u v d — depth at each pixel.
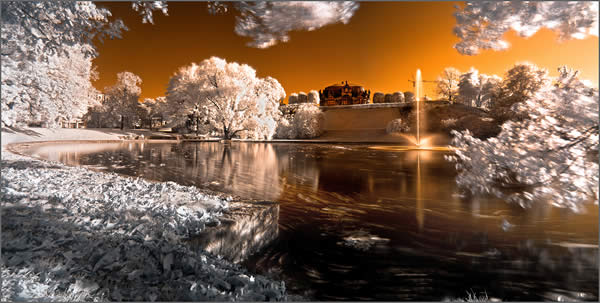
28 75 9.25
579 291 2.57
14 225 2.93
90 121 51.41
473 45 2.29
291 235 4.12
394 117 53.66
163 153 18.36
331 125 56.75
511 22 1.96
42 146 21.72
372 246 3.68
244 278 2.50
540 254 3.39
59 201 4.05
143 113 59.94
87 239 2.76
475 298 2.47
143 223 3.23
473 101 57.75
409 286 2.65
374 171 11.12
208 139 40.28
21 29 3.81
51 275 2.15
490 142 3.18
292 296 2.45
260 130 38.75
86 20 3.82
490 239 3.92
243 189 7.32
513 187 3.14
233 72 38.31
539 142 2.89
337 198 6.43
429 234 4.11
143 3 2.93
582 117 2.58
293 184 8.13
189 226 3.19
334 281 2.77
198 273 2.45
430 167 12.43
